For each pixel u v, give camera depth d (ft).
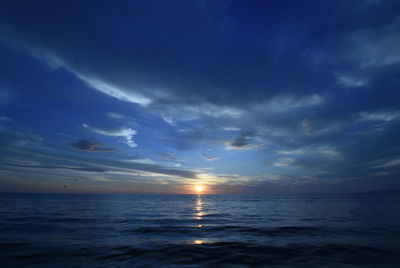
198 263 31.27
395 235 50.14
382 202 215.31
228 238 47.44
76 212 102.12
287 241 44.39
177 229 58.29
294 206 165.48
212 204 198.39
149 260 32.42
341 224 67.15
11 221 69.92
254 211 120.26
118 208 133.08
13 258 33.14
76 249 37.91
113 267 29.50
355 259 33.01
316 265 30.60
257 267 29.81
